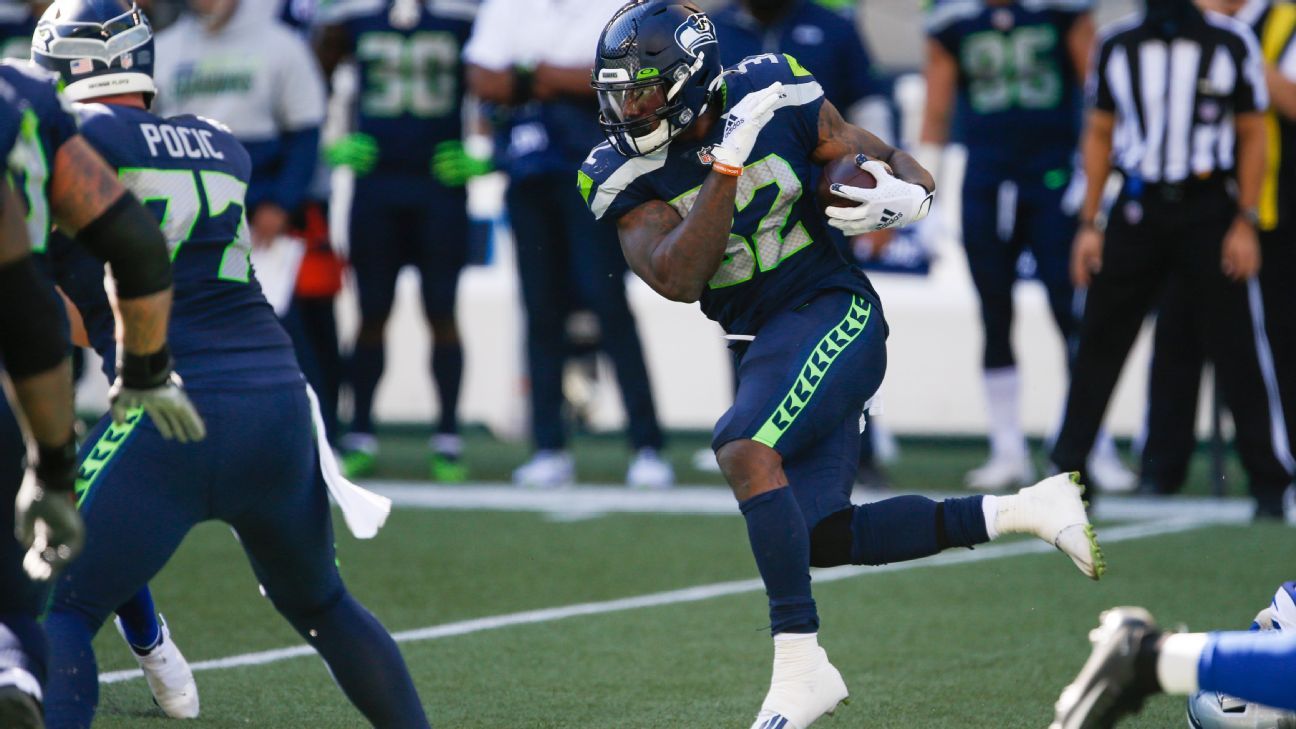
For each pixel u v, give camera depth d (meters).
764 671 17.91
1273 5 29.16
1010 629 20.05
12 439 10.28
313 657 18.45
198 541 26.27
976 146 31.81
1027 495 14.00
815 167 15.30
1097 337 27.81
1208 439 40.38
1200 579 23.14
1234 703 12.93
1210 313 27.77
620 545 26.16
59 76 12.73
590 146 31.22
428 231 33.41
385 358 34.62
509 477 34.69
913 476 34.41
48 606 12.12
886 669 17.94
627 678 17.55
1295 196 29.62
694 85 14.26
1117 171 27.62
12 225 9.62
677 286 14.05
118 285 10.67
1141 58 27.14
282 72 31.28
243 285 12.90
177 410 11.04
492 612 21.09
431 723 15.63
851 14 31.23
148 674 15.42
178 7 41.19
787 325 14.53
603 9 30.97
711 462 37.53
